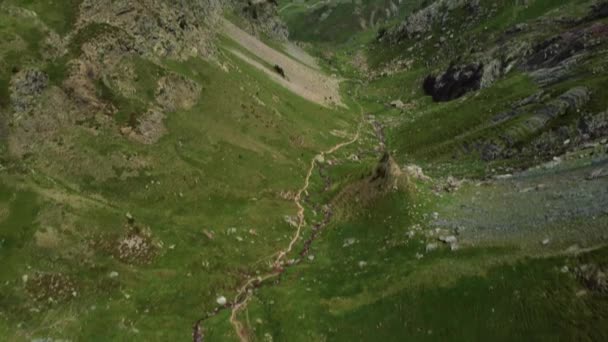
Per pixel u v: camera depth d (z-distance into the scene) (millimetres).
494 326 32438
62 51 58906
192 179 56656
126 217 48438
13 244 43094
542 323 30828
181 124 63406
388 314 36844
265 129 73312
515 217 40969
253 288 45094
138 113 60000
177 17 77688
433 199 51906
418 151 83562
